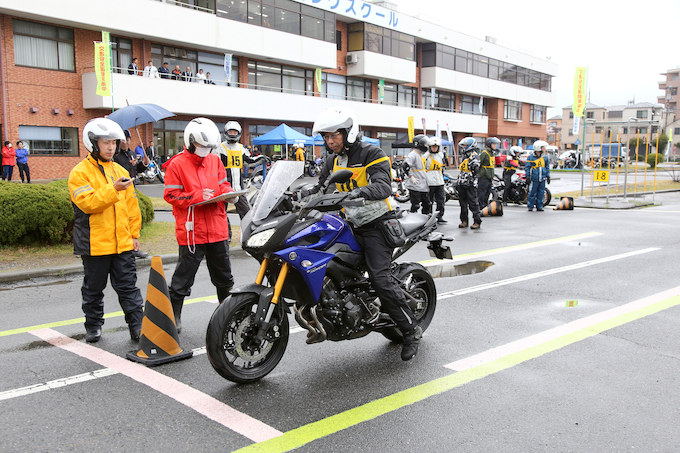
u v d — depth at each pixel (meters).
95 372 4.45
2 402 3.89
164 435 3.43
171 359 4.67
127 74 26.94
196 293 7.02
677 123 105.44
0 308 6.35
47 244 9.41
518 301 6.40
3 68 23.86
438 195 13.32
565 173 43.84
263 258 4.08
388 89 45.19
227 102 30.03
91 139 4.96
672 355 4.68
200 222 5.21
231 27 30.67
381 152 4.41
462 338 5.17
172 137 29.30
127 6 26.19
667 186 27.61
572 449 3.23
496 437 3.38
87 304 5.12
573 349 4.84
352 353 4.87
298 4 34.75
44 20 24.70
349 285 4.43
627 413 3.67
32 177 25.03
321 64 36.16
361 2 39.59
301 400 3.92
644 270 7.93
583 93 27.84
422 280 5.21
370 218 4.38
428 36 46.38
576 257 8.98
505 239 10.95
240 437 3.40
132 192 5.24
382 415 3.68
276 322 4.24
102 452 3.23
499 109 56.81
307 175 31.86
